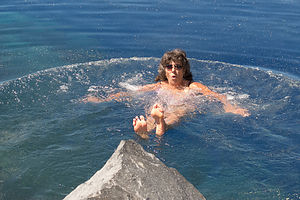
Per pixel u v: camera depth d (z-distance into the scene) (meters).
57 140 4.06
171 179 3.08
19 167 3.58
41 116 4.58
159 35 8.33
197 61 6.74
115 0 11.44
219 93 5.44
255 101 5.18
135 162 3.13
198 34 8.38
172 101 5.15
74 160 3.70
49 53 7.22
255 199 3.20
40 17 9.63
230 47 7.64
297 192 3.30
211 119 4.61
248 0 11.47
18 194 3.23
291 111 4.86
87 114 4.66
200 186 3.35
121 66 6.45
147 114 4.73
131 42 7.90
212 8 10.50
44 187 3.32
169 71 5.57
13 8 10.48
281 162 3.74
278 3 11.09
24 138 4.07
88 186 2.98
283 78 5.98
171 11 10.19
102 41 7.95
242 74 6.18
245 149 3.96
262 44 7.81
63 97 5.16
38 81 5.63
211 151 3.90
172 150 3.90
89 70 6.19
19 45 7.66
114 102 5.06
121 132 4.25
